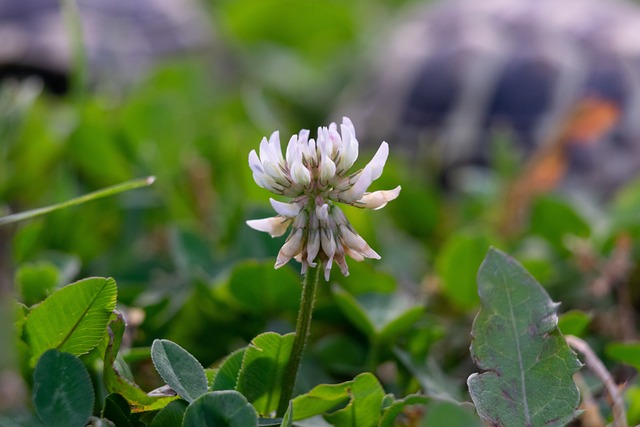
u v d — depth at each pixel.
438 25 0.49
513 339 0.24
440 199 0.43
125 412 0.24
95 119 0.36
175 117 0.39
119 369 0.24
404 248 0.35
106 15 0.54
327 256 0.23
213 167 0.38
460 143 0.43
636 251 0.33
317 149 0.23
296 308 0.29
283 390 0.24
